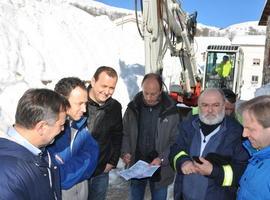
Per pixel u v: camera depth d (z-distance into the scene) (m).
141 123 3.65
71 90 2.49
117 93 10.12
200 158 2.65
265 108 2.13
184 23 8.82
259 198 2.12
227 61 12.14
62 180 2.45
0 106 6.73
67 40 12.72
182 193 2.95
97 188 3.46
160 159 3.54
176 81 16.00
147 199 4.98
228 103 3.54
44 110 1.84
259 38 28.80
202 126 2.84
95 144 2.77
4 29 10.49
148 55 5.95
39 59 10.30
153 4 5.78
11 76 8.14
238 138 2.71
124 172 3.38
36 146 1.90
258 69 27.97
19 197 1.69
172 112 3.55
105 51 14.05
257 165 2.19
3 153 1.74
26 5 13.54
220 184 2.62
